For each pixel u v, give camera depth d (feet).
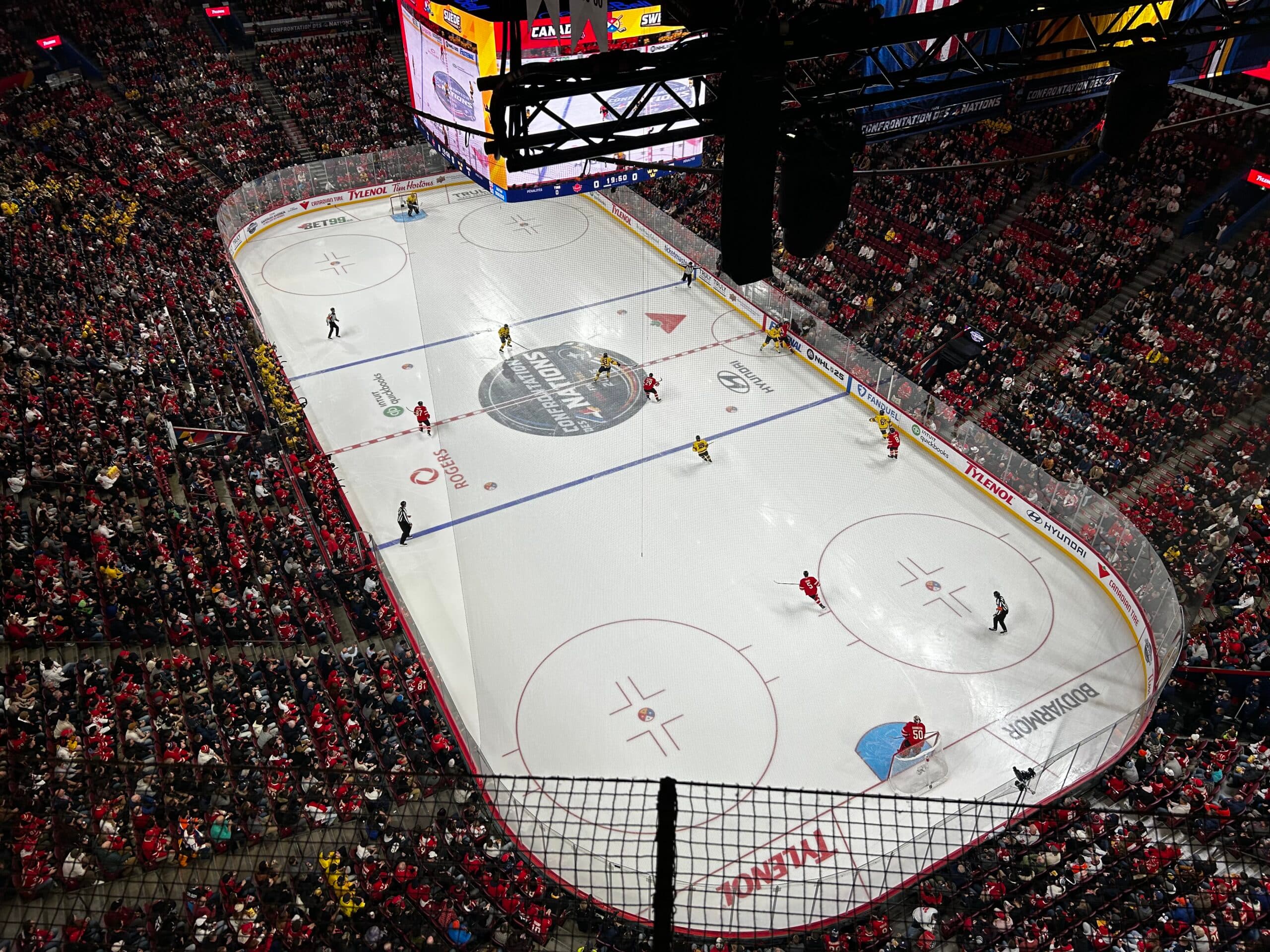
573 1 29.09
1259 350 82.53
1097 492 88.74
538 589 85.76
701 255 130.11
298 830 51.57
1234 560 79.51
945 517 94.89
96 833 46.60
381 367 119.44
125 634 67.77
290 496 91.25
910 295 117.91
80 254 122.21
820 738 72.13
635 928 49.65
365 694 69.77
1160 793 61.41
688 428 108.06
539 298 131.95
